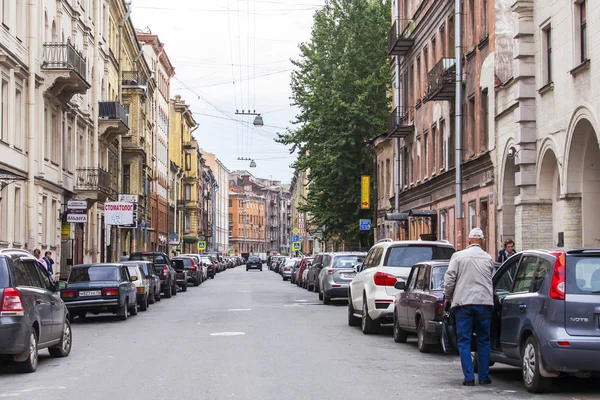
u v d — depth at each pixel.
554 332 12.69
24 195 39.78
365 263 26.25
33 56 40.19
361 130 60.97
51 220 45.34
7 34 36.53
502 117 34.00
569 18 26.77
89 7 55.62
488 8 35.75
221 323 27.91
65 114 48.44
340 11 63.12
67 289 29.98
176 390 13.69
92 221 56.47
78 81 44.28
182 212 132.75
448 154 44.16
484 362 14.39
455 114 41.00
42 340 17.30
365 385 14.16
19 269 16.75
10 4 37.22
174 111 130.12
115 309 30.52
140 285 35.88
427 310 18.61
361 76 61.97
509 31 34.66
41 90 42.03
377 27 62.16
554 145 28.23
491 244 35.41
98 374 15.91
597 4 24.48
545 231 30.36
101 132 59.12
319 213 65.25
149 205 91.25
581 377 14.08
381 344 21.11
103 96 62.62
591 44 24.97
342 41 62.38
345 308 36.31
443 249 23.66
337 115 60.62
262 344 20.86
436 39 47.34
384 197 65.75
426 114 50.56
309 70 64.00
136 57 82.38
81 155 54.50
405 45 55.06
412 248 23.70
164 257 49.78
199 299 45.06
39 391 13.95
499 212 34.44
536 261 13.77
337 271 38.56
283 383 14.34
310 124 61.28
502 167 33.91
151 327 27.12
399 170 57.19
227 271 128.88
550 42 29.12
